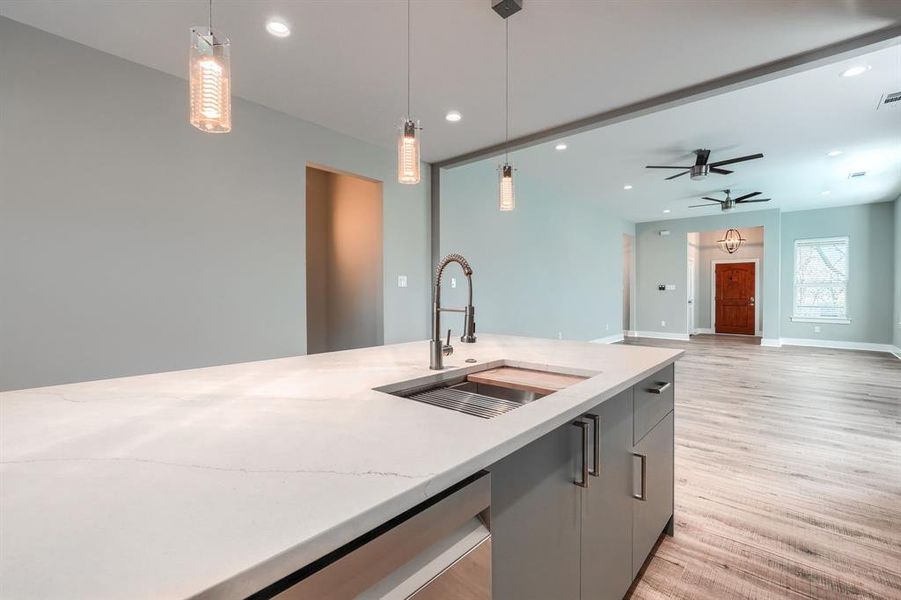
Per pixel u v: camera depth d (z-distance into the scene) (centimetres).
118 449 79
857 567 184
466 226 535
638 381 152
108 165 274
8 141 239
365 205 483
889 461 292
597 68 288
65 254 258
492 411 131
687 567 185
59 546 50
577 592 121
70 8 228
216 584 44
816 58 267
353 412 103
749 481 263
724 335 1052
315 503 60
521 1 220
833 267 847
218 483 66
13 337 241
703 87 310
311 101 342
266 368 157
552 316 696
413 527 68
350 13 231
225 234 331
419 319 490
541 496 103
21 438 85
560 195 711
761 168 546
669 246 981
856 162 517
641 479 160
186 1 221
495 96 330
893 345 780
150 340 293
